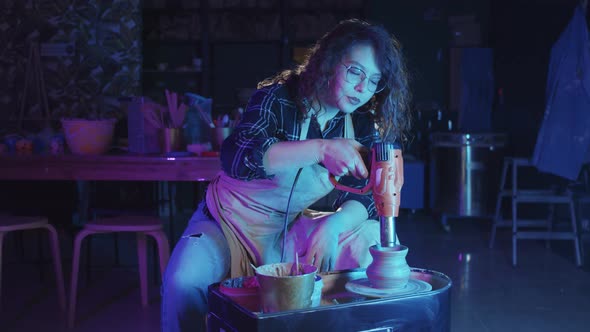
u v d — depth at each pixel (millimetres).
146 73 7996
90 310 3738
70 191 5832
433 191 7230
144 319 3566
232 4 7906
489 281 4422
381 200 1551
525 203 6707
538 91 6414
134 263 4902
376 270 1543
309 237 1910
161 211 7262
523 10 6758
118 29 6586
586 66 4691
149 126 3684
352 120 2031
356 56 1727
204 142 3822
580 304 3879
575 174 4770
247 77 8102
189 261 1884
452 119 7625
